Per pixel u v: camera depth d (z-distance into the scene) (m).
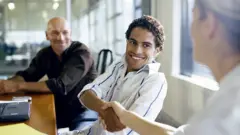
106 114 1.30
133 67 1.49
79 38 4.77
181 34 3.94
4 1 4.63
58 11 4.75
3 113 1.36
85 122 2.08
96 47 4.75
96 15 4.79
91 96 1.50
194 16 0.53
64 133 1.66
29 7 4.69
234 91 0.46
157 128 1.07
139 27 1.45
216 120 0.45
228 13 0.47
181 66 3.95
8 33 4.69
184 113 3.52
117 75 1.57
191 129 0.48
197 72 3.56
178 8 3.91
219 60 0.51
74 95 2.17
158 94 1.40
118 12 4.75
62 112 2.17
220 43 0.50
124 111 1.22
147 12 4.57
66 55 2.31
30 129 1.20
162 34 1.48
